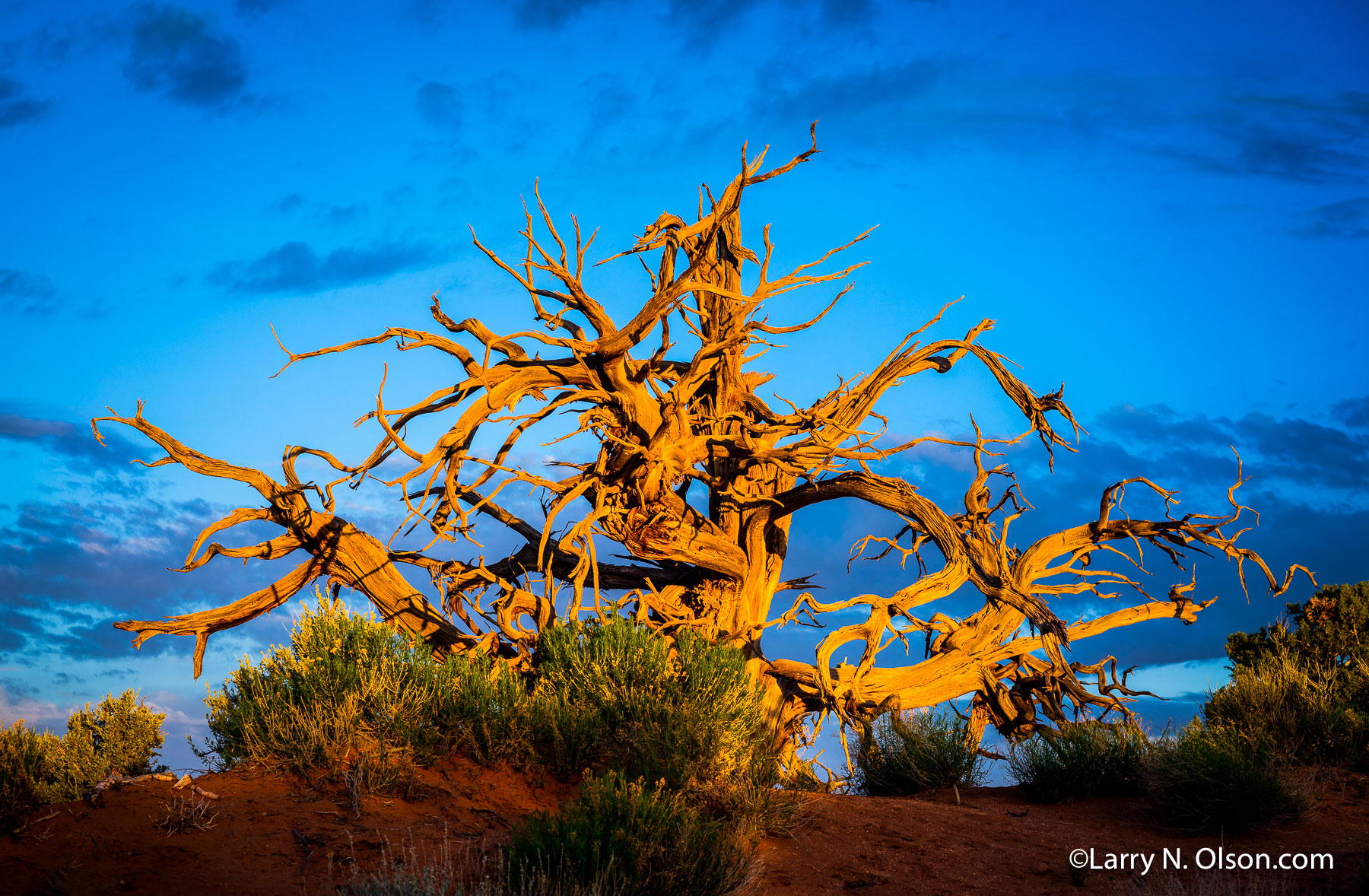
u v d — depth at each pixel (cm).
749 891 740
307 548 1730
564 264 1795
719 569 1978
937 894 770
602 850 689
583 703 1066
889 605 1973
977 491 2091
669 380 2155
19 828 707
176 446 1600
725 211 1947
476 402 1733
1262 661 1493
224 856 705
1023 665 2017
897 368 2184
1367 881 742
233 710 932
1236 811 941
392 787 866
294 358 1672
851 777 1364
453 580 1886
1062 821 1027
